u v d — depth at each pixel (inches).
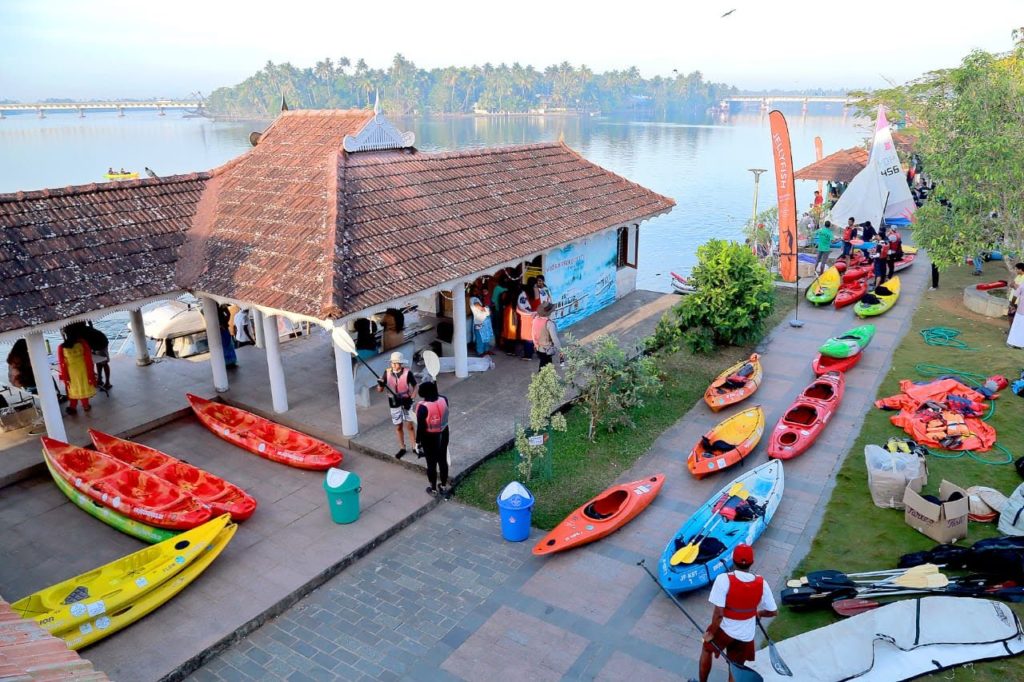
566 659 343.9
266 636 368.2
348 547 429.7
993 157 733.9
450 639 360.5
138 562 398.6
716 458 494.9
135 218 620.4
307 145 708.7
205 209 665.0
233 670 345.7
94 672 240.8
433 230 636.7
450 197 698.2
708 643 300.5
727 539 399.9
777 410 599.5
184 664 341.7
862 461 505.7
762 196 2488.9
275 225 606.2
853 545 410.6
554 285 768.9
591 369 562.3
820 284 912.9
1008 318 786.2
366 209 617.0
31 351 506.9
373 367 656.4
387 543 443.5
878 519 435.8
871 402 602.5
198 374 682.8
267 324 570.9
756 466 514.0
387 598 393.7
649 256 1688.0
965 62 812.6
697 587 379.6
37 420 580.1
